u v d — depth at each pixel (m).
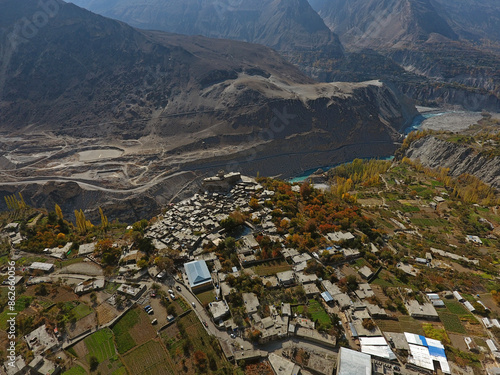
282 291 96.81
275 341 82.38
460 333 85.94
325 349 80.06
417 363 75.94
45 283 107.25
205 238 128.12
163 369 77.19
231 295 94.81
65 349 83.38
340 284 100.62
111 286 104.31
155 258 111.50
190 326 88.00
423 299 96.69
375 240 129.50
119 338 85.88
